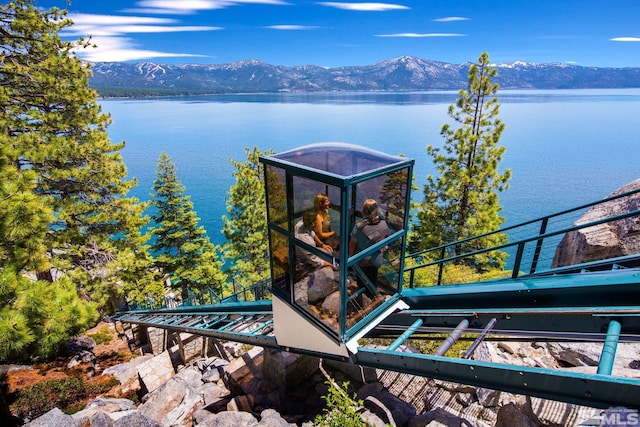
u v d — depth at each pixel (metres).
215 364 11.19
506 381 3.44
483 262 19.56
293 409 7.48
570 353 6.40
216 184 188.00
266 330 8.26
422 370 4.28
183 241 31.03
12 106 15.88
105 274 17.05
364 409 6.09
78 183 17.47
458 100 19.64
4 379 14.56
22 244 8.18
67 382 13.97
